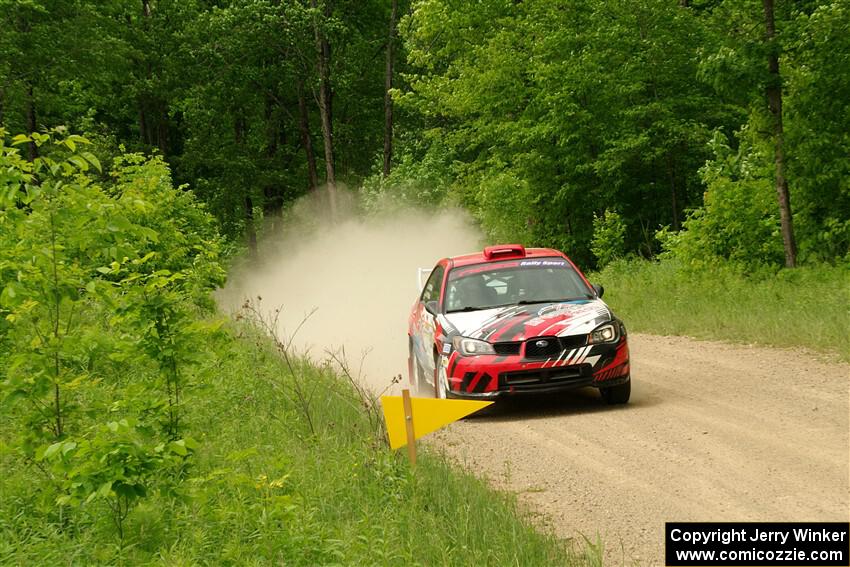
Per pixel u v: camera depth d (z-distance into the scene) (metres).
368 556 5.35
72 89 46.84
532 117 29.73
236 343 13.29
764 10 17.48
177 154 52.69
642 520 6.40
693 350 13.24
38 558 5.28
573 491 7.24
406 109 46.59
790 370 10.96
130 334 6.99
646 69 26.50
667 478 7.29
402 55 47.59
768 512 6.27
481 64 31.33
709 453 7.83
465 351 10.26
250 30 44.16
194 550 5.37
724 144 19.78
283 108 48.56
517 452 8.62
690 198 27.73
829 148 17.77
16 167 6.14
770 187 19.00
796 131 17.89
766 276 17.81
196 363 6.81
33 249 5.92
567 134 27.62
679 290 18.11
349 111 50.75
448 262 12.21
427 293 12.69
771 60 17.38
